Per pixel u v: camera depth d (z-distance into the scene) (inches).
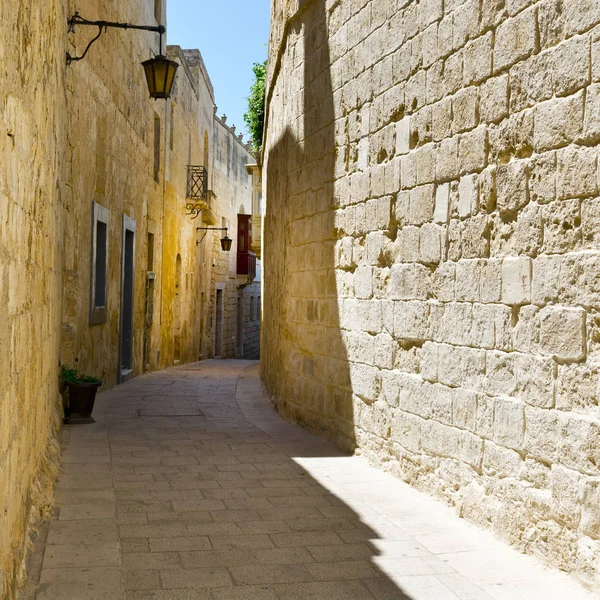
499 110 208.1
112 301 532.1
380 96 279.3
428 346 244.4
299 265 372.2
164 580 166.1
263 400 479.8
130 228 588.7
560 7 184.5
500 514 199.9
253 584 165.5
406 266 259.3
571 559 173.0
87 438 329.4
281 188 427.2
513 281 200.2
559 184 183.8
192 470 272.5
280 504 230.1
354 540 197.0
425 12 247.8
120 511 217.8
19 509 160.4
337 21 320.5
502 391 203.6
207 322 1103.6
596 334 171.0
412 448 253.3
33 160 170.2
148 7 675.4
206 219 1000.2
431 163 243.0
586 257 174.2
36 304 196.5
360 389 296.5
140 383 576.1
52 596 152.6
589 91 174.7
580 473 172.9
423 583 167.6
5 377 127.9
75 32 403.5
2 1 111.8
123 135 558.3
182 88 878.4
